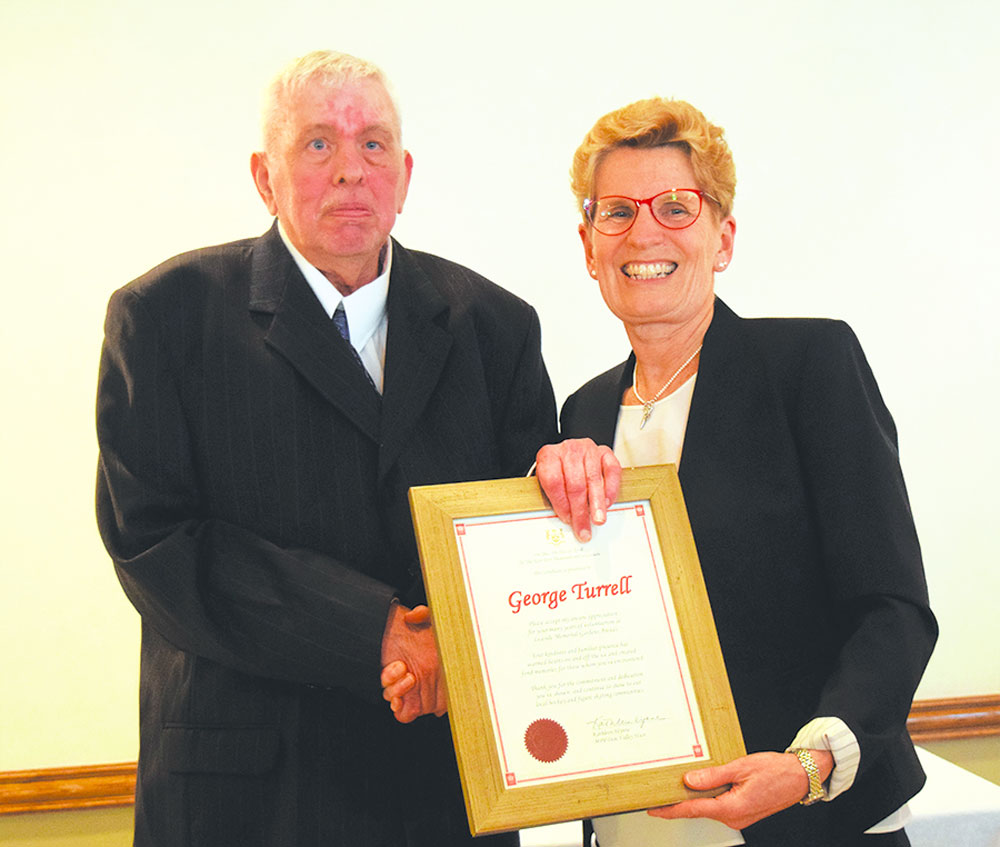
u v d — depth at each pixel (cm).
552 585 131
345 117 153
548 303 328
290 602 145
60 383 310
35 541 307
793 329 151
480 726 123
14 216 310
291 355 156
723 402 148
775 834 138
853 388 144
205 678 154
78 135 313
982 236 338
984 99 340
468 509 131
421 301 168
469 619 127
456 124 327
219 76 319
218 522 154
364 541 156
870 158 336
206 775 151
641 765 125
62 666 306
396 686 141
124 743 307
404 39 326
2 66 311
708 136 150
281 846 149
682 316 153
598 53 332
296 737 151
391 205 160
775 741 138
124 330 156
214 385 156
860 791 138
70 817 300
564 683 127
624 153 151
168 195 316
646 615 132
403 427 158
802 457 143
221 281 162
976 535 332
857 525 137
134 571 148
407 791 157
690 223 150
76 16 314
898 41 339
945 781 218
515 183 328
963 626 330
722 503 143
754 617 141
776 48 336
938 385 334
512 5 329
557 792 123
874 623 135
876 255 335
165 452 153
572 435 166
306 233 156
